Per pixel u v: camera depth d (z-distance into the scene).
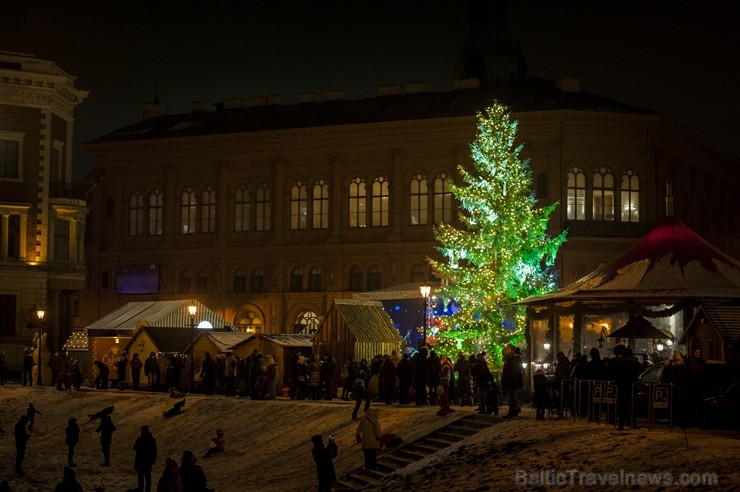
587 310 47.12
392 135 98.50
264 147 103.31
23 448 48.94
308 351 67.00
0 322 82.56
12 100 84.12
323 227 101.06
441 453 38.38
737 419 36.03
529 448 34.69
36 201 84.56
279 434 50.97
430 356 50.41
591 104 93.81
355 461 43.09
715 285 44.81
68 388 68.69
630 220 93.75
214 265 104.31
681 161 99.69
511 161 65.94
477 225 66.75
